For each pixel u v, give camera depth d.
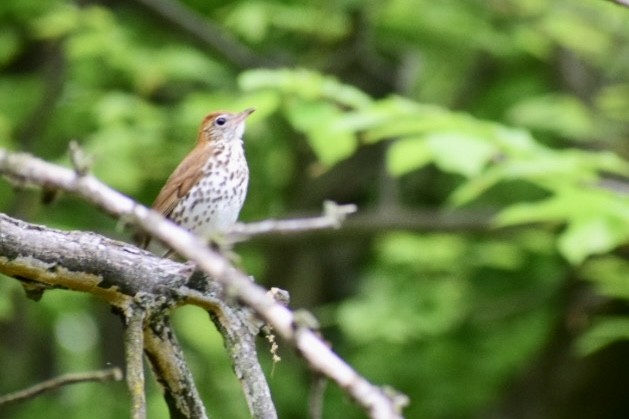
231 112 8.87
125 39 12.78
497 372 14.87
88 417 13.93
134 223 2.87
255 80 8.92
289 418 15.00
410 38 13.70
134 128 12.26
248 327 4.55
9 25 12.88
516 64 15.28
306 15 12.48
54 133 13.02
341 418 14.84
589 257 12.09
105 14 12.43
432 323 13.86
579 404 14.87
